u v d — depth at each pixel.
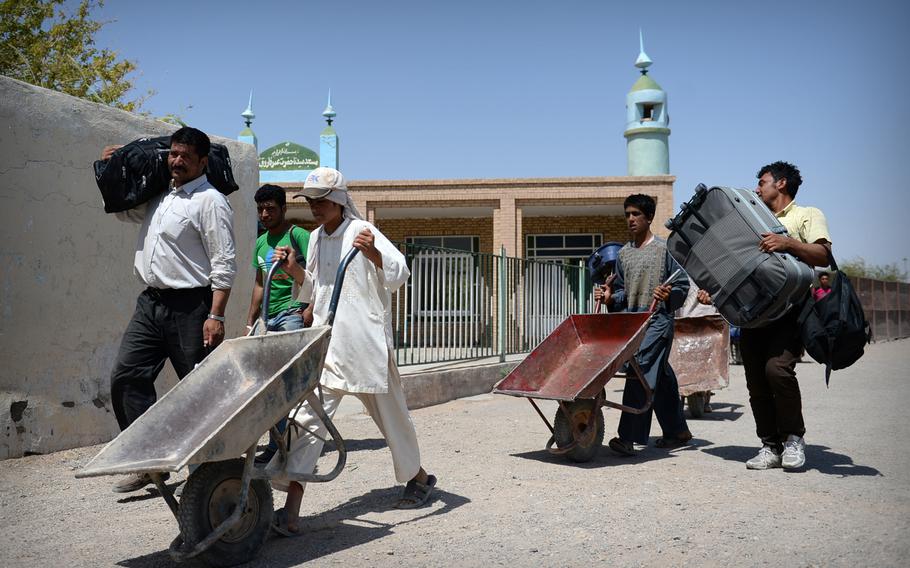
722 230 5.56
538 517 4.31
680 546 3.74
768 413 5.67
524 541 3.87
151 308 4.75
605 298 6.66
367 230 4.28
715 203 5.62
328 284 4.34
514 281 12.48
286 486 4.07
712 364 8.27
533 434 7.44
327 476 3.88
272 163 21.38
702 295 6.28
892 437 6.94
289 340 3.75
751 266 5.34
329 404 4.19
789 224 5.65
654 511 4.39
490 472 5.59
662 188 19.23
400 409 4.44
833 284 5.33
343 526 4.20
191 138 4.70
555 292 13.78
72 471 5.76
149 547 3.91
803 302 5.38
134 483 5.13
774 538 3.84
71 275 6.54
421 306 10.46
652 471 5.57
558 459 6.11
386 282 4.21
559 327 6.41
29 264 6.21
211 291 4.79
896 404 9.35
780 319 5.51
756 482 5.14
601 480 5.27
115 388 4.76
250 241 8.10
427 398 9.76
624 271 6.52
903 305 31.45
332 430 3.93
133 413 4.77
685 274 6.27
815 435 7.05
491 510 4.48
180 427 3.53
